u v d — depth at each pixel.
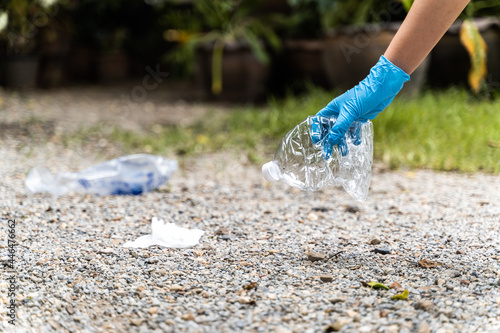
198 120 4.35
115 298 2.19
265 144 3.62
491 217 2.60
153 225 2.45
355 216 2.63
